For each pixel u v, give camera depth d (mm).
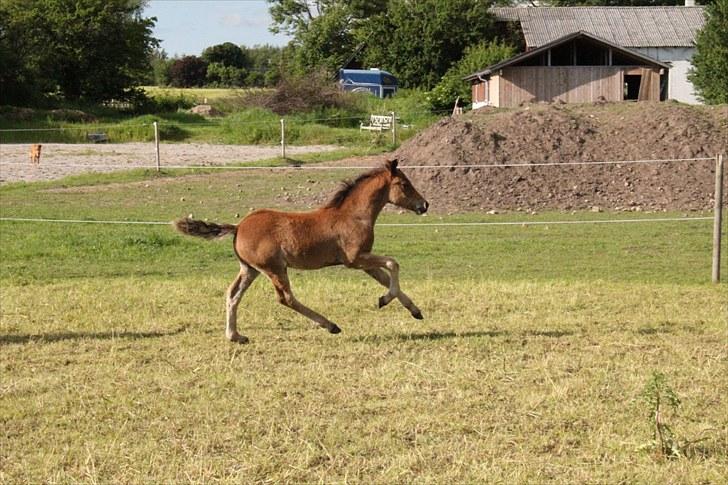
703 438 6848
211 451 6828
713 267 13977
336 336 10172
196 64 109500
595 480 6211
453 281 13930
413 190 10242
